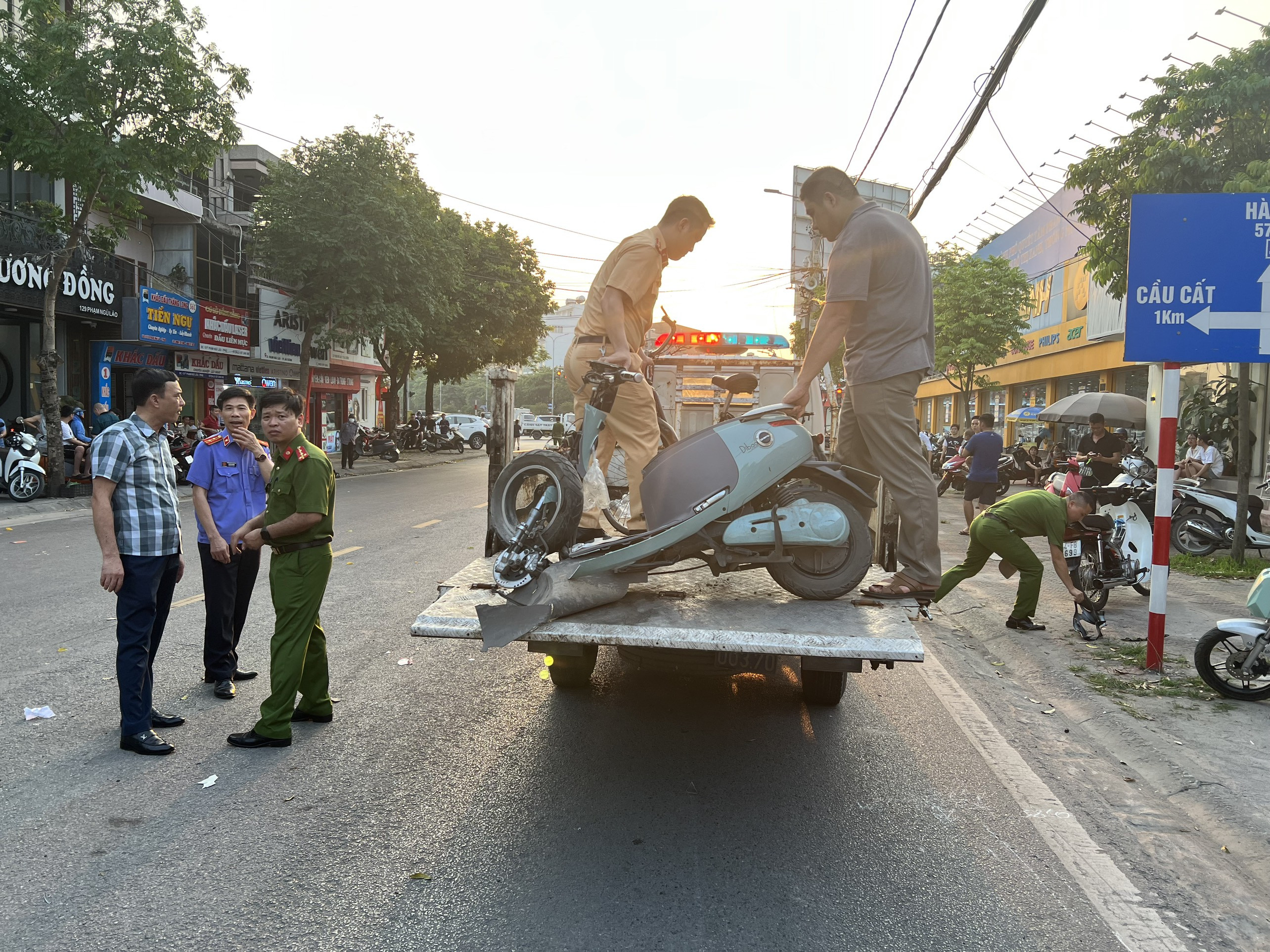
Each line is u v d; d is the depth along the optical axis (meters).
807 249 29.84
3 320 19.64
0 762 4.34
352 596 8.49
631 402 4.37
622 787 4.15
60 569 9.50
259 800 3.95
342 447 28.53
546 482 4.31
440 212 29.19
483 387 107.06
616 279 4.14
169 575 4.82
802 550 4.04
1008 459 19.33
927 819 3.87
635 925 2.96
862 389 4.15
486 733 4.87
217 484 5.56
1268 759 4.50
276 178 25.00
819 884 3.27
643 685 5.85
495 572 3.77
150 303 21.67
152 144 15.27
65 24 14.48
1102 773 4.46
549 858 3.43
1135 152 10.95
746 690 5.79
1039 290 27.39
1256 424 15.23
